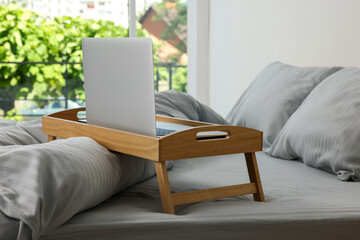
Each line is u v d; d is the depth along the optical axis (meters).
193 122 1.73
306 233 1.32
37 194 1.16
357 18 2.81
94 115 1.66
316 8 3.21
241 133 1.45
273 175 1.94
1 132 1.88
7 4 5.18
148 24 5.48
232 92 4.61
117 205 1.45
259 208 1.39
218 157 2.28
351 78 2.09
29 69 5.28
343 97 2.01
